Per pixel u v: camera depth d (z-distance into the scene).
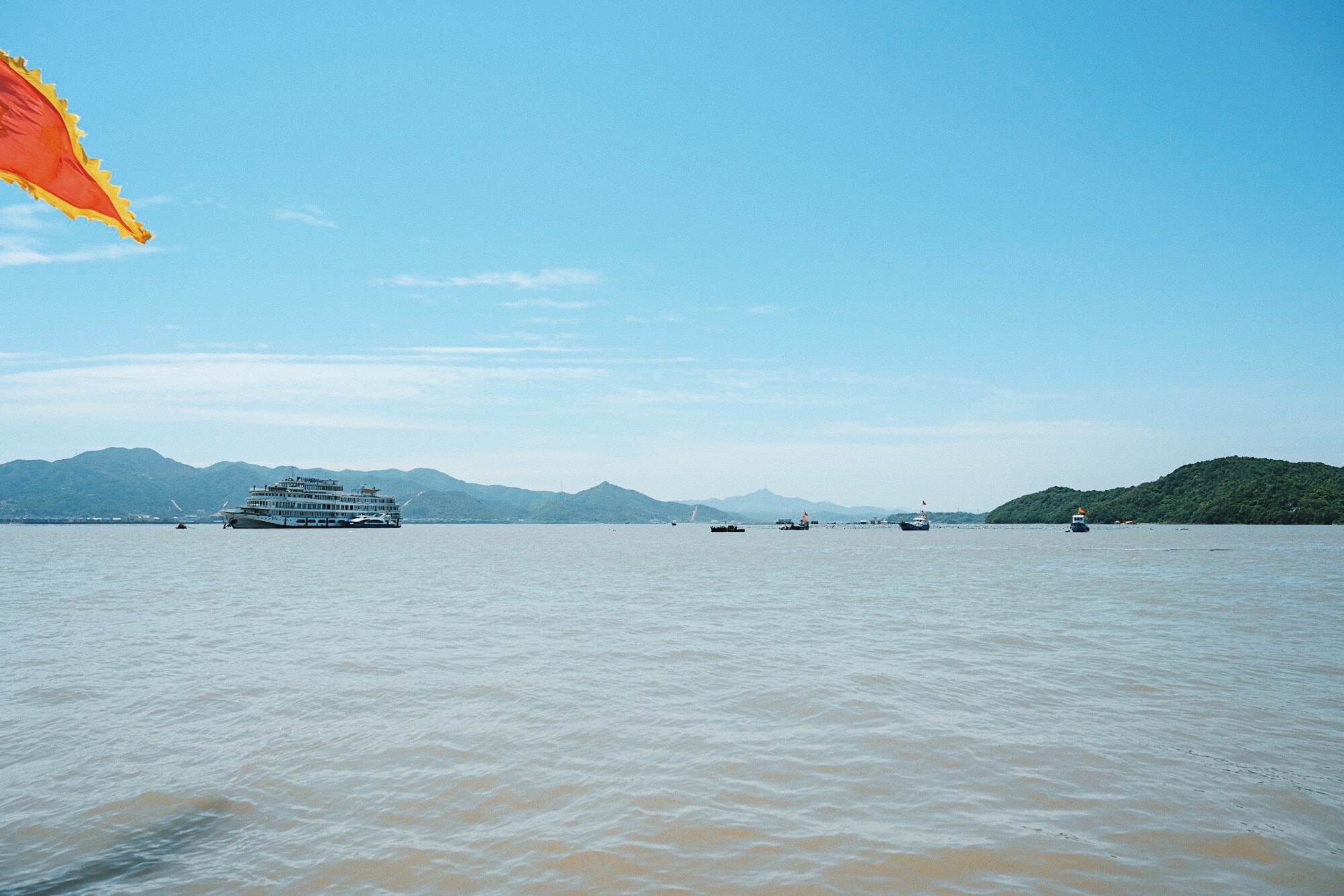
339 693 14.04
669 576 45.78
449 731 11.59
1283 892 6.62
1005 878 6.91
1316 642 19.70
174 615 25.20
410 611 26.72
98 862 7.33
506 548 98.81
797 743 10.95
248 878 7.00
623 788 9.20
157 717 12.39
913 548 98.25
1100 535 150.12
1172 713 12.52
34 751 10.66
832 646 19.25
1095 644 19.44
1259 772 9.66
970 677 15.42
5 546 93.81
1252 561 59.00
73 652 18.11
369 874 7.06
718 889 6.73
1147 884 6.79
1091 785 9.23
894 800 8.78
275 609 27.34
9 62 4.39
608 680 15.15
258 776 9.69
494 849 7.59
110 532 194.25
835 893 6.66
